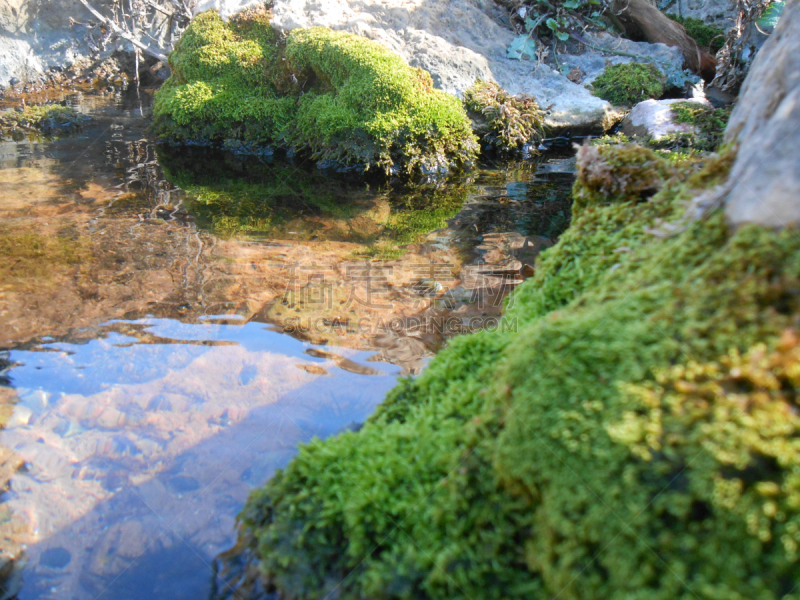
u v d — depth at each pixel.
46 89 7.46
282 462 2.03
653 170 2.10
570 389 1.30
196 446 2.10
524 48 6.73
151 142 5.98
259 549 1.63
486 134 5.82
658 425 1.15
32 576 1.69
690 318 1.25
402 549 1.46
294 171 5.34
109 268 3.28
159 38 7.80
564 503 1.20
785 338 1.12
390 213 4.30
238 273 3.29
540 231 3.95
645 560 1.07
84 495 1.92
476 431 1.53
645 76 6.27
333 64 5.68
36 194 4.37
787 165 1.30
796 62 1.62
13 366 2.48
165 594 1.62
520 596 1.30
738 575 0.99
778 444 1.04
